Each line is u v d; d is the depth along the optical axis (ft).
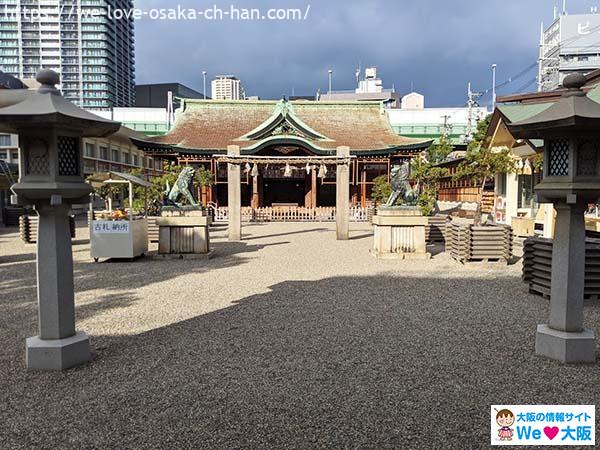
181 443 10.78
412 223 39.40
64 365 15.05
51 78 15.16
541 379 14.20
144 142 95.09
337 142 107.04
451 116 166.20
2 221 87.10
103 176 40.19
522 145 46.29
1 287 28.27
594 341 15.52
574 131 14.76
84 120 14.40
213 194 99.96
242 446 10.66
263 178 110.83
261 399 12.92
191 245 40.06
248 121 115.03
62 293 15.49
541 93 57.36
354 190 105.60
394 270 33.63
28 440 10.97
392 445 10.69
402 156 102.37
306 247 48.01
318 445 10.69
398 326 19.65
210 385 13.82
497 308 22.65
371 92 244.63
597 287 24.12
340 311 22.07
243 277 30.99
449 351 16.63
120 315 21.53
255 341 17.74
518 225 54.13
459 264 36.35
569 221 15.72
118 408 12.44
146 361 15.74
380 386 13.74
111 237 37.65
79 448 10.62
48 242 15.23
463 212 90.63
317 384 13.87
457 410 12.28
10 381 14.17
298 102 119.44
